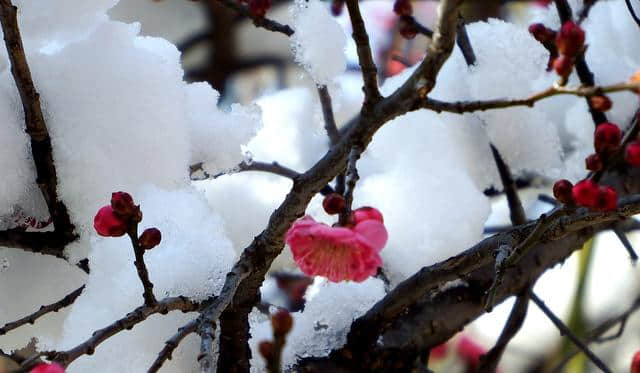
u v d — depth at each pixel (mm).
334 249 664
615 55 826
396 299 728
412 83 660
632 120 803
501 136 784
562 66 645
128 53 728
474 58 775
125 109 722
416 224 763
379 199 770
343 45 762
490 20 793
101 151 716
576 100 821
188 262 710
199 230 720
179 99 735
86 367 703
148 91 726
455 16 647
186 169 735
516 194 788
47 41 730
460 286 772
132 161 722
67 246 721
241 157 760
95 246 718
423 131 778
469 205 766
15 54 685
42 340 741
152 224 717
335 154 677
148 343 709
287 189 796
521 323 785
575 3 817
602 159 688
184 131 735
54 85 715
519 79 780
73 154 710
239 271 687
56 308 711
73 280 741
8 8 680
